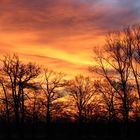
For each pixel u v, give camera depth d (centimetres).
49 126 7219
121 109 5781
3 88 6650
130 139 5725
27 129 7262
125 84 5631
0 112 6869
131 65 5594
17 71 6681
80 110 7775
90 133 7338
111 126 6506
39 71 6819
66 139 6969
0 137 6544
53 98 7331
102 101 7012
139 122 5822
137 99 5700
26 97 6769
